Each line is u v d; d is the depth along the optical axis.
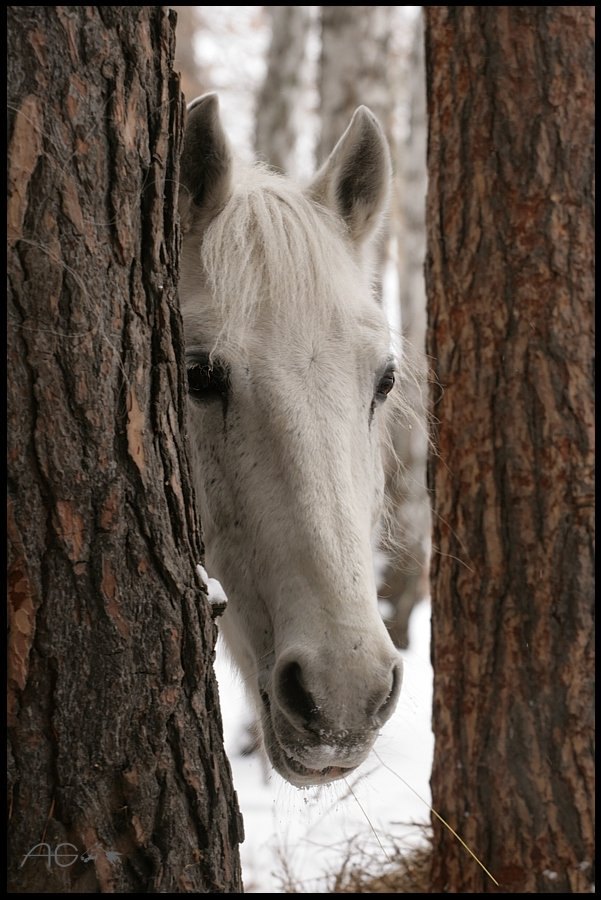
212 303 3.89
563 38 5.68
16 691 2.63
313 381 3.74
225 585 3.90
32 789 2.64
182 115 3.15
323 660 3.34
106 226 2.79
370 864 6.23
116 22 2.83
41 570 2.66
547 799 5.41
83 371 2.71
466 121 5.80
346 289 4.09
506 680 5.56
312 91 19.66
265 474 3.67
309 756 3.41
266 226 3.91
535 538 5.54
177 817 2.85
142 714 2.79
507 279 5.66
